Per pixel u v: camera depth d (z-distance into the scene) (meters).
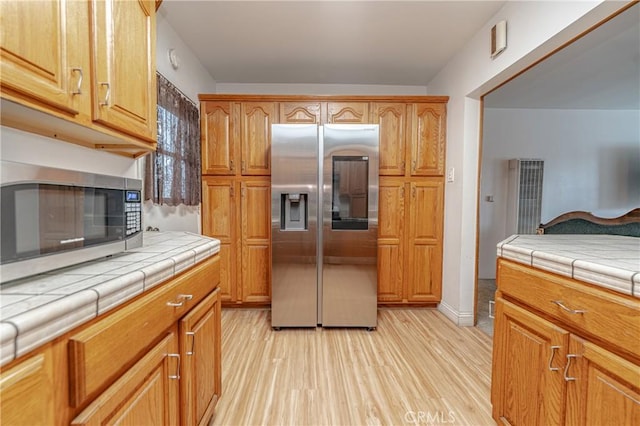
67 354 0.56
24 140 0.92
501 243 1.29
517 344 1.15
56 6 0.75
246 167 2.71
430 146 2.76
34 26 0.69
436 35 2.30
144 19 1.16
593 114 4.04
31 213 0.67
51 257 0.72
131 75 1.08
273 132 2.43
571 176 4.08
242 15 2.05
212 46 2.49
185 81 2.43
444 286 2.79
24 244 0.65
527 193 3.97
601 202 4.09
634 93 3.41
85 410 0.60
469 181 2.48
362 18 2.09
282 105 2.69
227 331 2.43
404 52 2.58
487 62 2.12
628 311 0.73
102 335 0.63
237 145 2.70
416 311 2.86
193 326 1.11
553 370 0.96
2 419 0.45
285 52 2.59
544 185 4.04
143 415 0.80
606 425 0.79
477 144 2.47
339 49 2.54
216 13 2.03
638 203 4.09
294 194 2.46
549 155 4.06
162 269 0.89
